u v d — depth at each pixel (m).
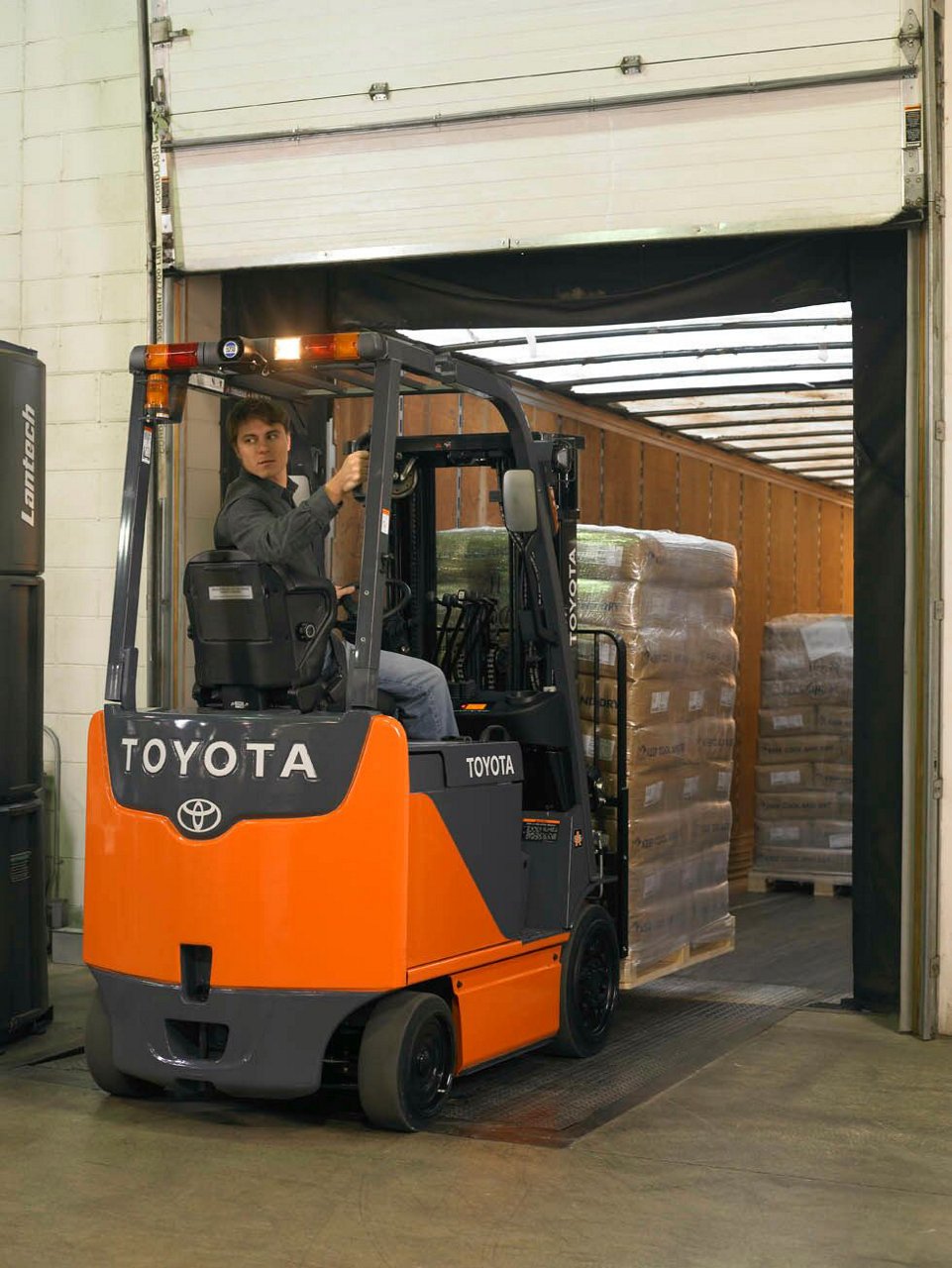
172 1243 3.81
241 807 4.66
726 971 7.59
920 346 5.97
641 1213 4.02
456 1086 5.32
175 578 7.11
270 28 6.68
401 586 5.64
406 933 4.61
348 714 4.62
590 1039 5.77
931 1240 3.82
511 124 6.34
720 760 7.29
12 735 5.80
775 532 13.22
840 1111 4.97
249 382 7.00
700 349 8.38
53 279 7.49
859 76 5.86
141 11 6.92
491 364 8.73
